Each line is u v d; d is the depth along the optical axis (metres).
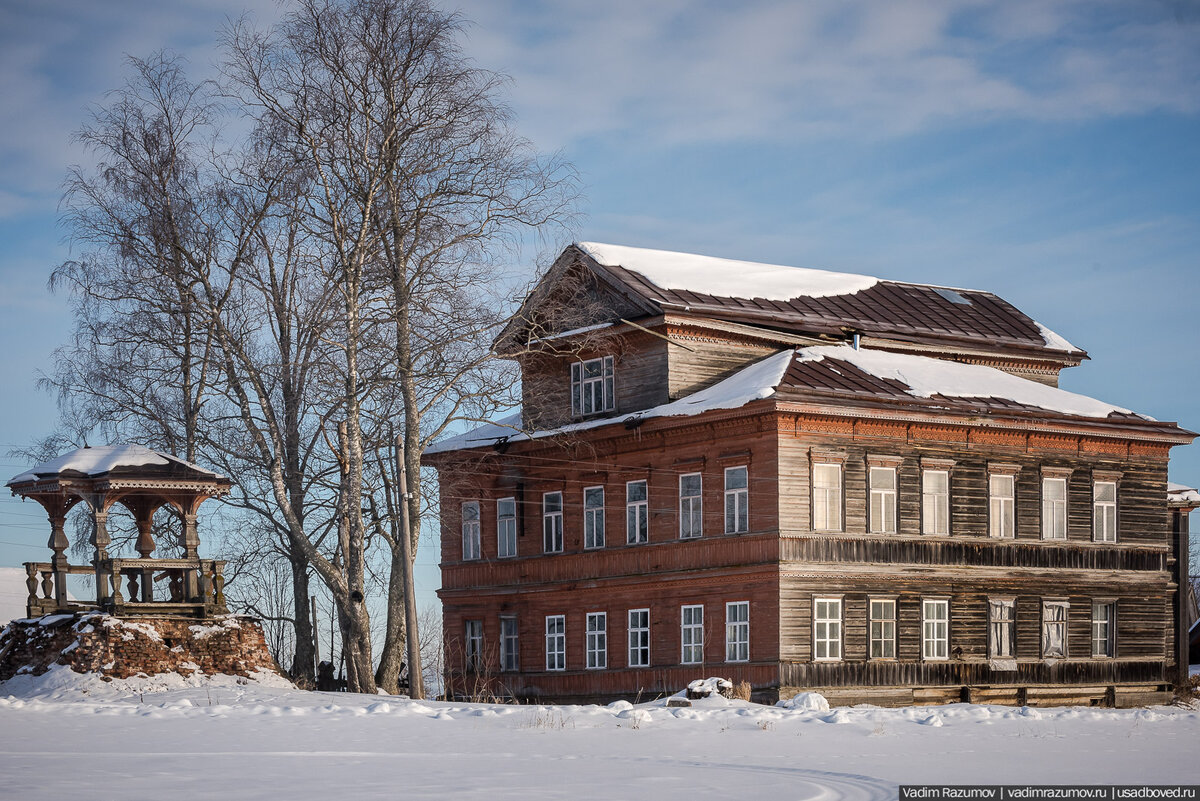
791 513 46.12
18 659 44.28
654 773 24.19
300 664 56.72
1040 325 61.50
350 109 48.41
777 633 45.44
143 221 51.06
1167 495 55.97
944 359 57.62
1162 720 40.28
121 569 44.78
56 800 19.70
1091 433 52.88
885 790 22.31
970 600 50.09
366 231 48.88
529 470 56.50
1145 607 54.88
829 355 51.31
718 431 48.31
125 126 51.91
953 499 50.06
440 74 48.31
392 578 54.69
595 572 52.97
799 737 31.75
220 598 46.78
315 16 48.19
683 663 49.03
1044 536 52.28
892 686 47.72
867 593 47.56
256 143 49.50
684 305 51.12
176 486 45.69
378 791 21.08
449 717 35.69
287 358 53.91
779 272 58.75
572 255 54.62
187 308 51.59
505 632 57.19
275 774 23.47
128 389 54.31
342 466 51.69
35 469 46.12
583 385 55.47
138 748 28.20
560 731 32.44
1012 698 50.69
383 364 50.16
